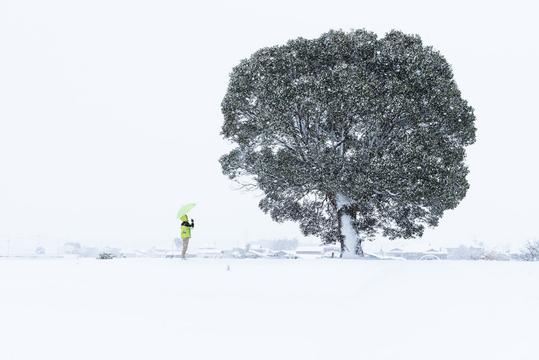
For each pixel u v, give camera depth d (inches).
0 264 687.1
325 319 319.3
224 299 393.4
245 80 1053.2
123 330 277.9
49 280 498.9
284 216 1282.0
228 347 245.6
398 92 941.2
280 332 281.0
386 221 1165.7
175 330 281.0
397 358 229.0
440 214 1069.1
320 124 981.8
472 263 677.9
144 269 608.7
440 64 1041.5
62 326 283.9
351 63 1021.8
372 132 968.3
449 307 348.5
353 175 925.2
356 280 509.7
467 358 225.9
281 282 498.0
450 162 959.0
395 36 1076.5
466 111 1024.9
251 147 1119.0
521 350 234.2
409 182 892.0
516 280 466.3
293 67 1013.8
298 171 971.9
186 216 808.9
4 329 273.7
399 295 410.6
